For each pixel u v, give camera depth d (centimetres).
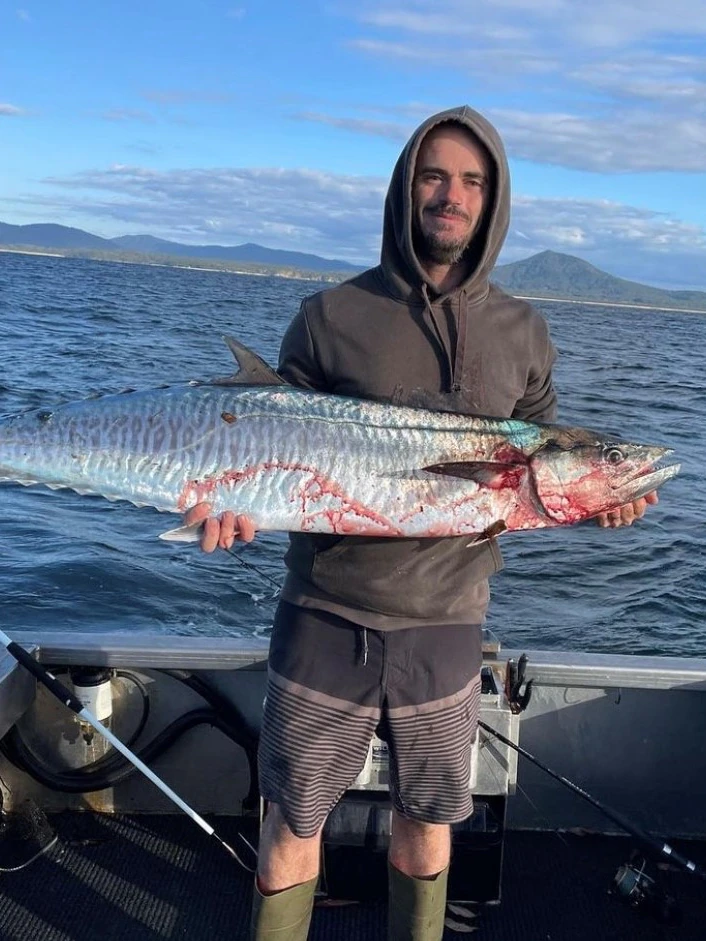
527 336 175
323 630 160
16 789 221
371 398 171
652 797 220
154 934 188
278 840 159
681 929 195
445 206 162
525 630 428
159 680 220
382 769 194
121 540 513
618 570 515
